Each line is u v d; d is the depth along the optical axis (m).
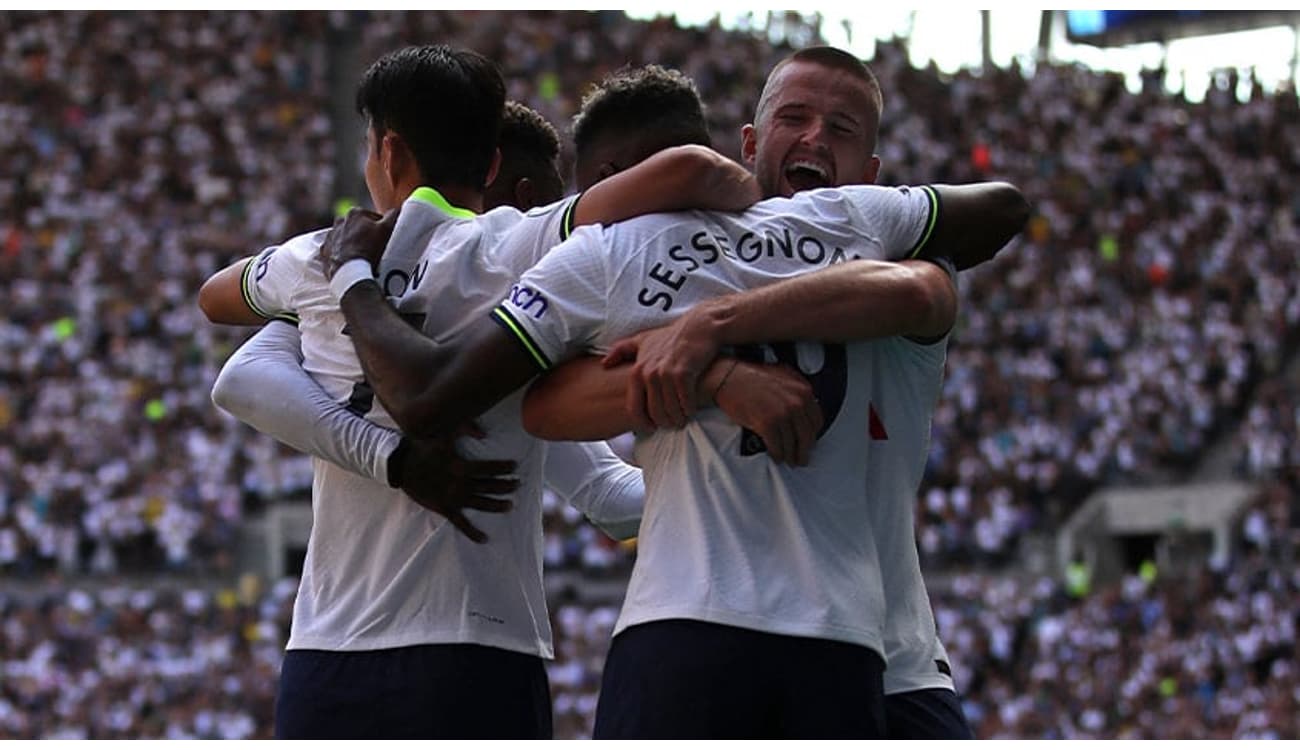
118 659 19.89
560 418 3.43
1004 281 28.69
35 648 20.02
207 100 31.30
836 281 3.29
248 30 32.97
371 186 3.98
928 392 3.60
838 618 3.22
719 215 3.45
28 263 27.02
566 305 3.37
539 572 3.90
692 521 3.27
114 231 27.91
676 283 3.38
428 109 3.84
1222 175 32.16
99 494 23.28
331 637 3.73
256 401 3.74
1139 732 18.50
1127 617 20.75
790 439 3.23
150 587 22.69
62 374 25.06
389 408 3.46
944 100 34.25
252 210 29.16
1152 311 28.17
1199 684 19.27
